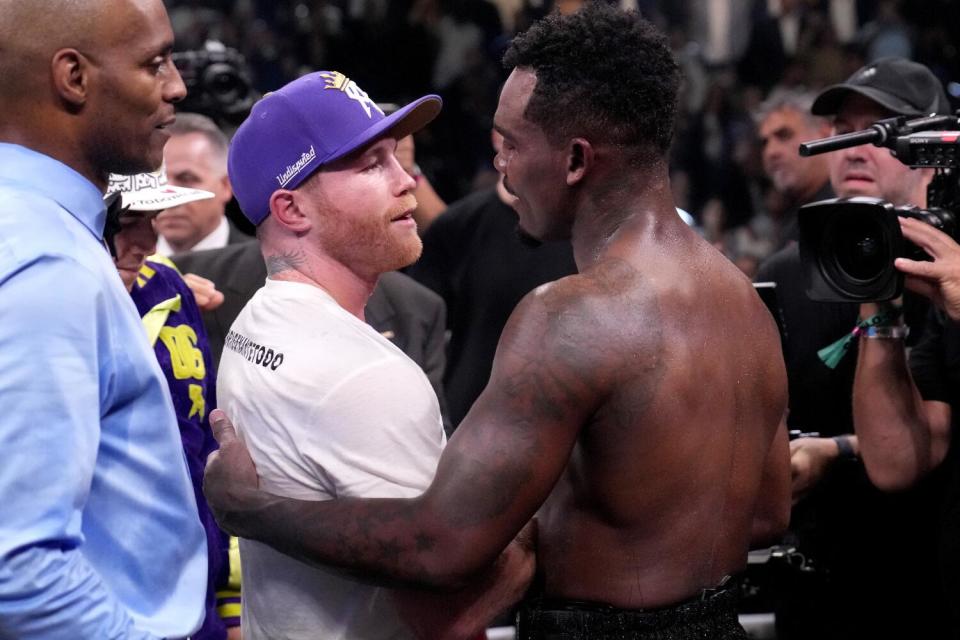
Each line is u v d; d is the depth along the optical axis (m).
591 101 1.60
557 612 1.59
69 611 1.39
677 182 7.25
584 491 1.59
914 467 2.51
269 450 1.68
